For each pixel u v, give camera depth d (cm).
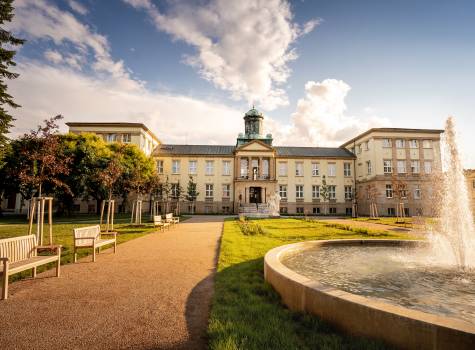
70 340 379
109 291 589
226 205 4819
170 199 4753
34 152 1081
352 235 1539
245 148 4803
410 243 1072
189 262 876
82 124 4378
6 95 1705
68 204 3409
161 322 437
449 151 1076
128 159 3525
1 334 396
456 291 547
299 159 5091
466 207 1034
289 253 870
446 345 284
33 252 705
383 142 4566
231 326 395
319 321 401
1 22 1639
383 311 333
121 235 1540
